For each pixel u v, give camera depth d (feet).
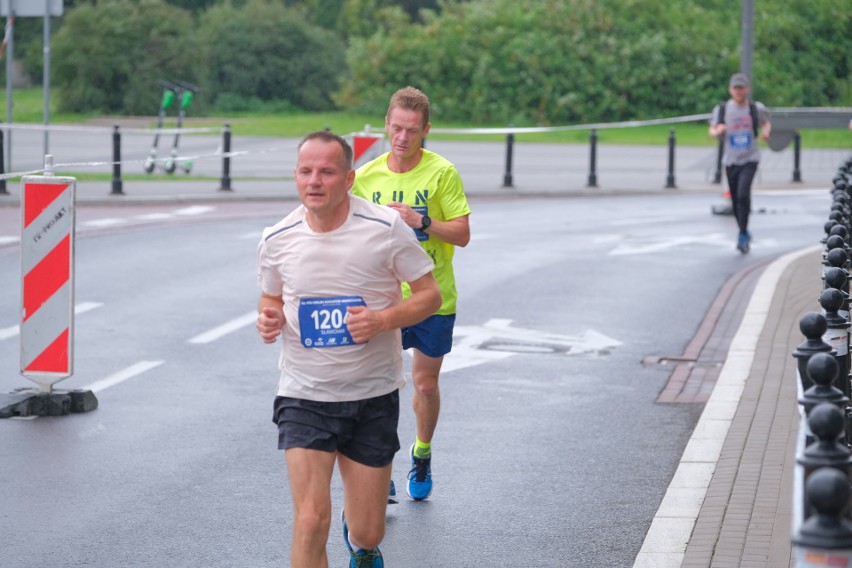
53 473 36.32
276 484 35.58
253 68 288.71
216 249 81.66
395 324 24.81
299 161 24.39
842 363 29.25
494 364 51.49
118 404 44.32
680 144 193.57
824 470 14.89
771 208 112.68
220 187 114.73
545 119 231.71
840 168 67.92
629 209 111.34
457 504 34.06
